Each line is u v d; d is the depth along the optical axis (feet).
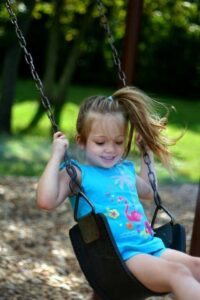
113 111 11.80
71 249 23.15
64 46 85.71
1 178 35.12
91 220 10.87
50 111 12.01
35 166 41.16
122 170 12.17
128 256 10.98
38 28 88.07
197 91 88.79
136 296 11.17
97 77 90.94
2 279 18.26
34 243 23.16
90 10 58.29
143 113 12.23
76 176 11.39
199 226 15.55
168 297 17.97
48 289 18.21
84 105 11.94
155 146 12.48
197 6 63.00
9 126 52.19
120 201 11.61
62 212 28.43
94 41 88.48
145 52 87.86
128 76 21.74
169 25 80.79
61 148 11.64
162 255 11.25
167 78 88.84
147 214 29.37
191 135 61.31
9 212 27.50
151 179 12.31
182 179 40.16
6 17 46.93
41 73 89.86
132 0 21.44
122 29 70.85
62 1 58.75
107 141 11.68
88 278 11.31
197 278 10.92
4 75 51.55
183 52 87.45
